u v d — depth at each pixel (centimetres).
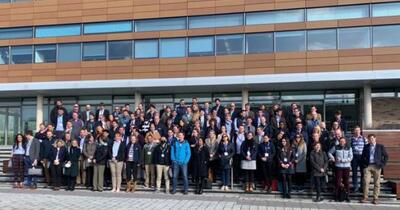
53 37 2908
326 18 2509
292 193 1450
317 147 1394
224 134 1519
